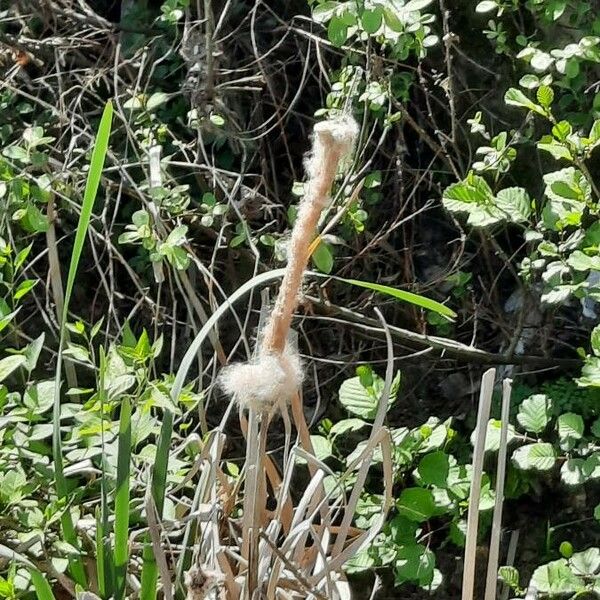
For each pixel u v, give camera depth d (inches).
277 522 57.1
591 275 75.9
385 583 80.7
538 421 69.9
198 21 89.4
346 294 92.6
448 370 90.0
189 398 64.0
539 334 87.0
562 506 81.7
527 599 62.6
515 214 72.4
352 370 91.6
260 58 90.3
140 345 65.7
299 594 57.8
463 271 93.0
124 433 55.3
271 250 92.0
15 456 67.5
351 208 82.3
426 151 94.4
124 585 55.6
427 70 92.9
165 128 87.7
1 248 73.7
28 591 63.3
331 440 72.9
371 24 69.9
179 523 62.3
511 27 88.4
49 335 97.8
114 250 86.9
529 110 84.0
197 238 96.2
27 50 98.5
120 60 98.2
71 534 59.1
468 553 56.3
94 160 50.2
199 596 49.9
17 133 100.0
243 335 77.8
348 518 58.1
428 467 70.1
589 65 84.7
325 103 93.9
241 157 97.2
